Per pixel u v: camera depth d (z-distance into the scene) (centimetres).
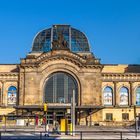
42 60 11462
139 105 12031
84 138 5916
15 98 11919
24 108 11181
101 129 9588
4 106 11825
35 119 10481
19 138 5809
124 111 11969
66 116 10356
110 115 11950
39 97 11369
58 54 11456
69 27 12619
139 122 11394
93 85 11481
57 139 5641
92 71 11531
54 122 10319
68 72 11481
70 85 11488
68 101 11344
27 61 11544
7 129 8900
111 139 5612
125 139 5594
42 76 11469
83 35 12600
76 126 10531
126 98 12100
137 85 12138
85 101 11381
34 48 12425
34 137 6084
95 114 11362
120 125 11256
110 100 12056
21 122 10588
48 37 12506
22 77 11550
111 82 12125
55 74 11538
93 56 11938
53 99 11375
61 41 11619
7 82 12000
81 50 12394
